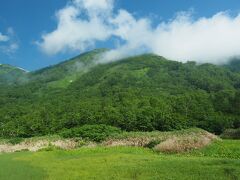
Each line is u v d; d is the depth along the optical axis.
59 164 32.12
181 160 29.09
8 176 27.08
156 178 24.12
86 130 60.28
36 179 26.09
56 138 60.50
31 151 46.84
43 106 153.88
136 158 33.00
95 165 30.34
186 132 47.78
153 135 49.81
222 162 27.36
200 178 23.33
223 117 106.12
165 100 132.12
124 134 53.72
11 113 149.38
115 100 150.12
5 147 59.00
